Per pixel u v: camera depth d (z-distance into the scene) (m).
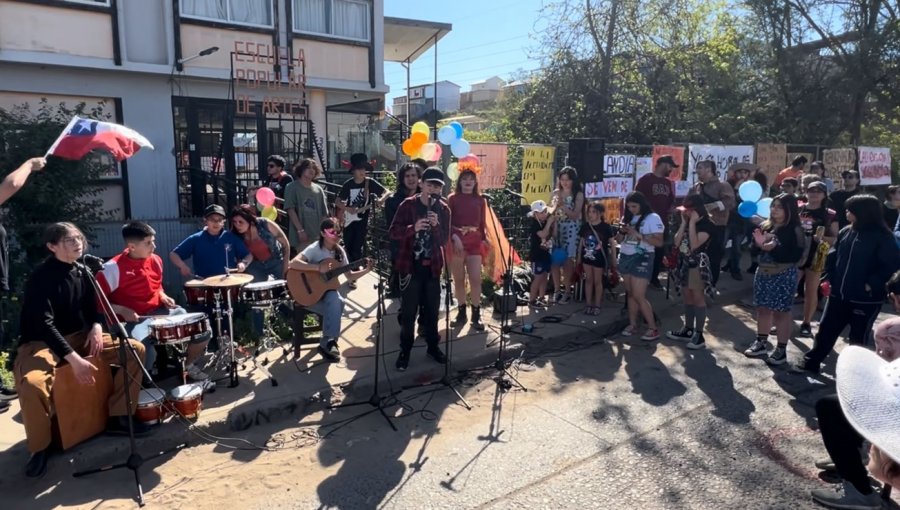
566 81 14.54
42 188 7.61
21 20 9.13
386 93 13.29
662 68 14.63
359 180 7.61
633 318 6.51
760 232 5.65
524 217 8.76
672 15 14.20
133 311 4.43
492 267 6.93
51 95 9.76
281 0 11.64
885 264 4.73
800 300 8.04
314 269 5.15
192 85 10.97
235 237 5.59
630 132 14.40
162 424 3.98
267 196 6.39
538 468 3.76
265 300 4.79
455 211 6.06
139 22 10.23
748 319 7.23
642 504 3.38
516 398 4.86
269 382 4.82
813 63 16.66
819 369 5.42
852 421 2.06
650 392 4.99
